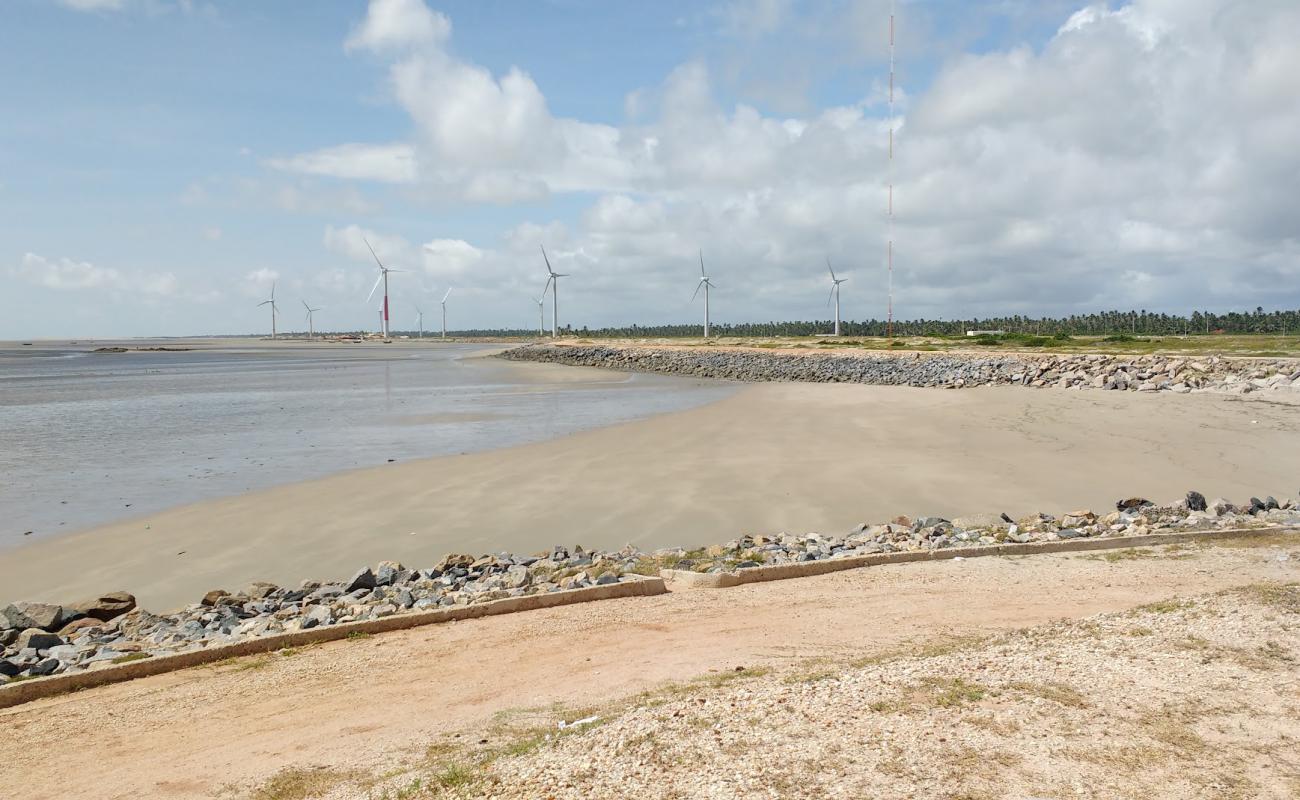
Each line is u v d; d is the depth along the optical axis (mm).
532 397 53250
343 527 19719
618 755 6648
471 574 15383
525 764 6695
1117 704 6992
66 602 15180
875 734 6668
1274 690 7062
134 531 19734
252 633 12078
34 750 8258
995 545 15609
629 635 11164
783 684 8078
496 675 9820
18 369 112688
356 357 141750
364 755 7633
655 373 80375
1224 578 12648
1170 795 5609
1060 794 5680
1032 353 67125
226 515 21047
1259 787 5645
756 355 82688
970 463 25641
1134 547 15391
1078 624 9281
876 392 48719
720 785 6027
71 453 31844
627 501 21641
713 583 13883
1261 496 21297
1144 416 34000
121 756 8031
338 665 10484
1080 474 23938
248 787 7113
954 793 5742
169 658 10703
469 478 24844
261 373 93000
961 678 7754
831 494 22000
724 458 27078
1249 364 45906
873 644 10055
